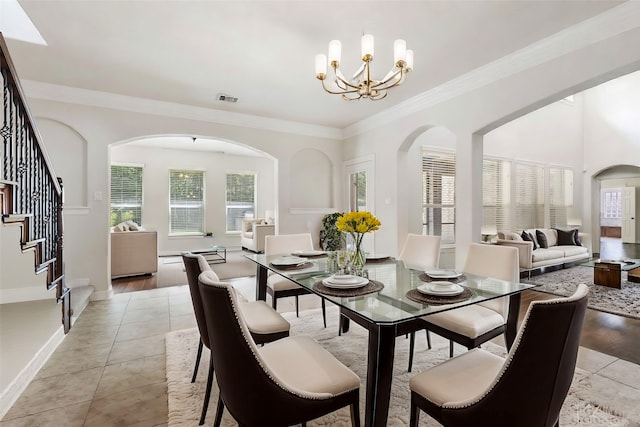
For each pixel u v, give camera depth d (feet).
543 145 22.63
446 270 7.60
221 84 12.11
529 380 3.32
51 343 8.17
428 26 8.20
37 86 11.87
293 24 8.18
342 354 7.85
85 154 12.84
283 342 5.29
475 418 3.57
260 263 8.53
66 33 8.63
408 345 8.55
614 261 15.67
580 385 6.50
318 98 13.55
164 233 25.53
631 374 6.96
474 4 7.32
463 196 11.41
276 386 3.70
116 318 10.59
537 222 22.20
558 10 7.52
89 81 11.83
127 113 13.47
